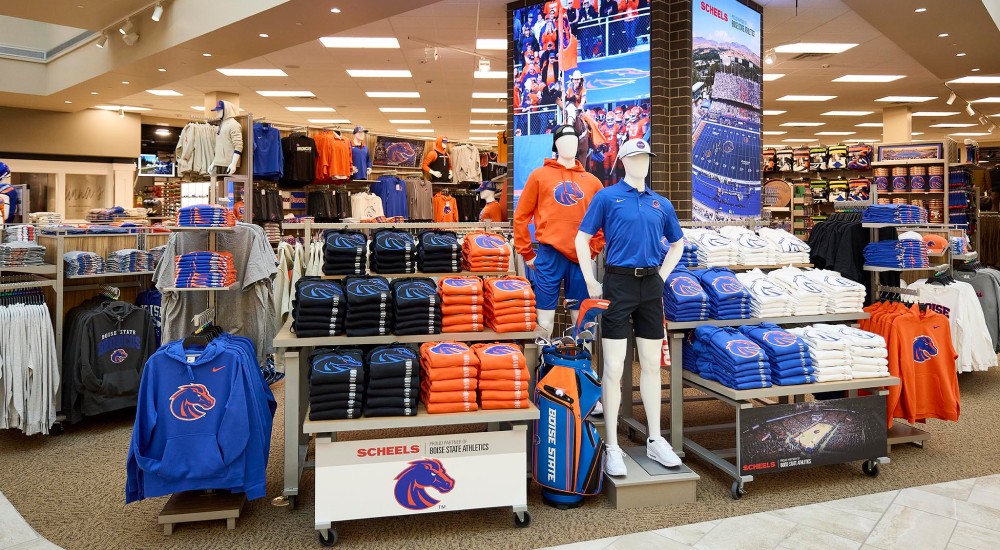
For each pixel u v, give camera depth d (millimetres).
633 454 3562
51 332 4160
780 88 11805
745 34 6777
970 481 3477
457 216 11242
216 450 2881
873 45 9008
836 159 11086
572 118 6359
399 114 14797
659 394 3451
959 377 5992
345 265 3463
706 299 3645
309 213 9602
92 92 11062
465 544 2777
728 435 4246
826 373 3441
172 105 13742
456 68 10352
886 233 5570
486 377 2928
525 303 3246
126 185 14664
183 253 4105
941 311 4145
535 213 4008
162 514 2877
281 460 3814
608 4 6105
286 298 4586
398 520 3020
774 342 3414
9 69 11000
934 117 15086
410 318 3098
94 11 8141
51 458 3879
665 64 5930
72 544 2793
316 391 2773
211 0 7281
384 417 2824
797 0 7176
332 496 2760
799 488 3406
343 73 10633
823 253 5848
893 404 3863
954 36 8227
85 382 4289
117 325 4453
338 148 9398
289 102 13289
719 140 6340
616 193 3363
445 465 2857
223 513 2916
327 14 6758
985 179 12664
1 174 5078
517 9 6824
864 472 3580
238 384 2920
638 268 3309
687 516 3057
